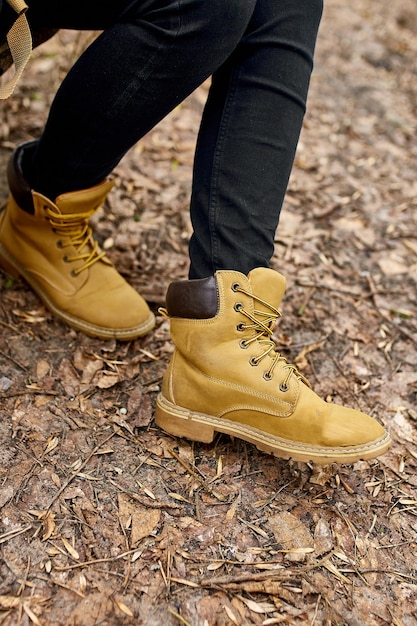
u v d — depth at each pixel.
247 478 0.91
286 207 1.45
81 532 0.82
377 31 2.39
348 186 1.55
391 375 1.12
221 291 0.86
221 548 0.83
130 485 0.88
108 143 0.89
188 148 1.55
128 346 1.06
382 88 2.02
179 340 0.90
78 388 0.99
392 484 0.94
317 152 1.65
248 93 0.85
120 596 0.77
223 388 0.88
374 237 1.41
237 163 0.85
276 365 0.89
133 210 1.34
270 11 0.85
